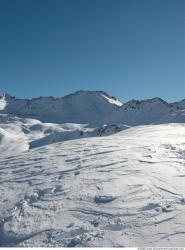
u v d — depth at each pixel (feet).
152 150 62.28
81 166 52.21
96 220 33.30
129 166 50.14
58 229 32.04
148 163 51.83
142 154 58.65
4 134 537.24
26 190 43.32
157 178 44.47
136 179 43.96
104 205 36.42
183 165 51.24
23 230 32.37
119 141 76.33
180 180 44.01
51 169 52.37
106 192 39.78
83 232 31.27
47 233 31.55
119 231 31.14
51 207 36.76
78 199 38.34
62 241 30.07
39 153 69.21
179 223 32.07
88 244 28.99
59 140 483.92
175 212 34.24
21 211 36.19
